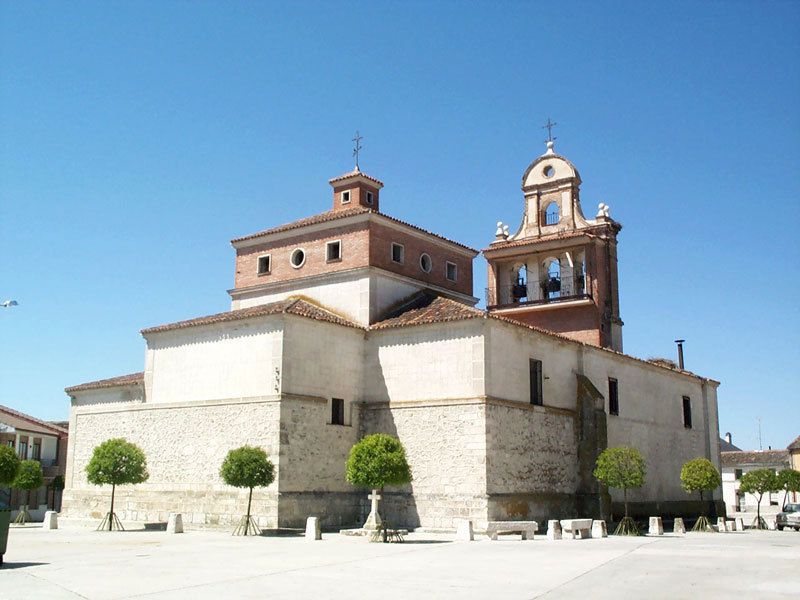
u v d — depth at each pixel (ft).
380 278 117.80
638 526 123.13
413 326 106.73
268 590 47.24
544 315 145.89
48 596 44.98
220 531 97.45
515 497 101.55
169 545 77.71
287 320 100.37
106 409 118.32
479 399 99.25
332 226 122.31
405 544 80.43
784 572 58.08
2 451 111.75
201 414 105.29
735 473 259.39
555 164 153.99
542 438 110.01
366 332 111.34
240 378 102.73
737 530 140.15
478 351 100.99
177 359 110.63
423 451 102.78
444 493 99.76
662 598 44.65
